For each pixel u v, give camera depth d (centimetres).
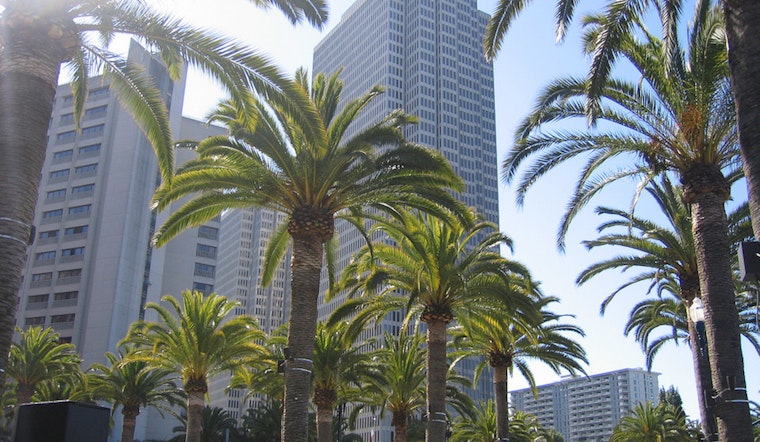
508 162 2067
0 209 1083
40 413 905
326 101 2248
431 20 17250
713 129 1759
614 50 1599
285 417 1925
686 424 7331
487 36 1697
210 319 3691
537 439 8275
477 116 17238
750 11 980
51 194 9250
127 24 1373
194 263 10131
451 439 5678
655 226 2470
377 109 16538
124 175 8975
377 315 3008
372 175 2122
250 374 4116
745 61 974
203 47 1431
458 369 15112
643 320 3688
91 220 8881
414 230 2603
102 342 8175
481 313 3000
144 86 1591
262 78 1469
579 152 2008
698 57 1742
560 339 3516
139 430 8850
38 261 8931
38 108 1150
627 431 6431
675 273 2509
